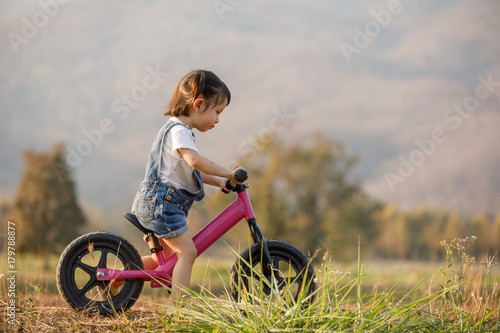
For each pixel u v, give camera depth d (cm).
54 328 504
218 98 589
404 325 483
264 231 6306
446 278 545
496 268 594
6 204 6569
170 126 569
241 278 550
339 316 439
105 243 566
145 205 553
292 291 565
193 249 559
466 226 10131
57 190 6762
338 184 6850
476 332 495
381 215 7356
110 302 544
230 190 592
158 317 505
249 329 445
